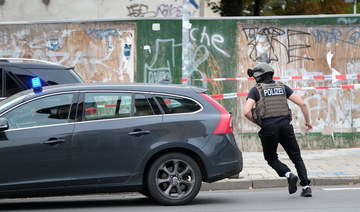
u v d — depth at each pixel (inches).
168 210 590.6
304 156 962.7
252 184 775.1
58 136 590.9
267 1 1338.6
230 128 628.1
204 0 1275.8
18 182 582.6
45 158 587.2
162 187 619.5
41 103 601.9
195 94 631.2
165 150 614.2
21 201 705.0
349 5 1389.0
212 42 1006.4
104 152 597.0
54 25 1019.9
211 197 689.0
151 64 1011.3
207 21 1004.6
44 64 783.7
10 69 771.4
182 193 616.1
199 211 581.6
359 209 578.6
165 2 1430.9
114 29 1012.5
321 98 1007.6
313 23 1003.9
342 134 1012.5
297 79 1001.5
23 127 591.8
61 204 665.6
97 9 1430.9
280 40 1005.8
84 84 623.5
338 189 732.0
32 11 1432.1
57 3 1429.6
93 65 1018.1
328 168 853.8
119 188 601.3
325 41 1005.8
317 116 1010.1
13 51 1024.9
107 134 599.2
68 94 607.8
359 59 1007.0
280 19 1003.9
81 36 1017.5
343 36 1005.8
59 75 781.3
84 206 641.0
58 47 1020.5
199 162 621.3
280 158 955.3
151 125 607.8
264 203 631.2
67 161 591.2
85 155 593.9
